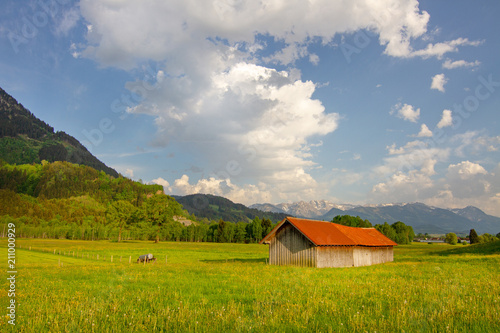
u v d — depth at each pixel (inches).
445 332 410.0
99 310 526.6
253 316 490.0
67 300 620.1
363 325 442.9
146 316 495.8
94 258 2362.2
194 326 439.8
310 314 496.4
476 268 1350.9
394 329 423.8
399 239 6466.5
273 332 414.0
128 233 6801.2
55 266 1520.7
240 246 4633.4
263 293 718.5
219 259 2351.1
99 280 943.0
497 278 968.3
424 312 506.6
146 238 6830.7
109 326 447.2
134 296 665.0
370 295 692.7
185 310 517.7
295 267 1492.4
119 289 748.0
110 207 5502.0
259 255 2795.3
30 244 3740.2
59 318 486.6
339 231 1861.5
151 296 655.1
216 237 7047.2
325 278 1018.7
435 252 2832.2
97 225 7224.4
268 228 6889.8
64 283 874.8
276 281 920.3
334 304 569.0
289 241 1676.9
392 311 509.7
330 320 478.3
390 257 2172.7
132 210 5447.8
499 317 468.4
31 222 7544.3
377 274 1164.5
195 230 7258.9
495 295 660.7
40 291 725.3
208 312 513.7
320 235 1638.8
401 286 795.4
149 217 4950.8
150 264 1713.8
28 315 510.0
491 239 6505.9
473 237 6574.8
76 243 4389.8
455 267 1400.1
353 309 547.2
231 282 904.3
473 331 420.2
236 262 1886.1
